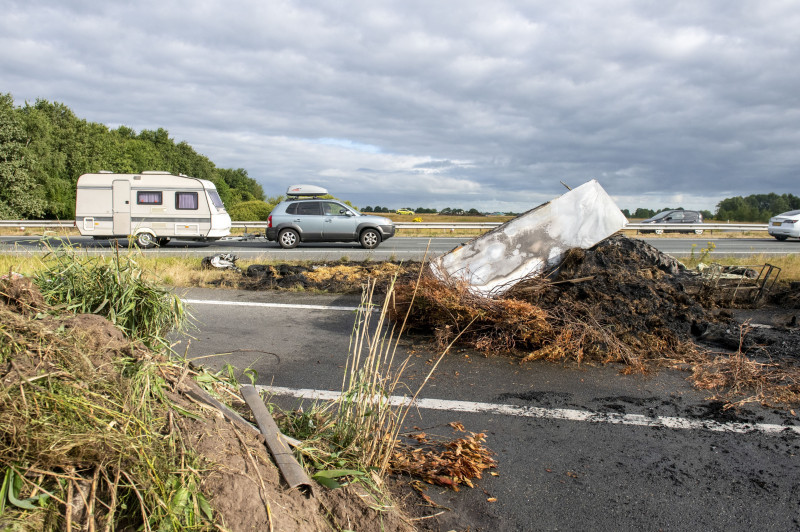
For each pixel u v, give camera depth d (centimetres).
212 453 223
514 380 480
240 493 207
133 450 202
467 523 268
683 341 576
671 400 436
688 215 3209
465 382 473
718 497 294
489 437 365
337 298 856
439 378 483
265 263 1243
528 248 689
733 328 628
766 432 376
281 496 221
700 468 325
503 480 310
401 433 365
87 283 348
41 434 188
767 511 281
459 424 379
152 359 272
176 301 375
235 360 527
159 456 206
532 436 368
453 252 686
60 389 213
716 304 793
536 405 423
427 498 284
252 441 248
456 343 588
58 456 186
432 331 631
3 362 217
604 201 695
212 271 1066
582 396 444
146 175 1781
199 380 288
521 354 554
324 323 690
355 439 307
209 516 193
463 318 584
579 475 316
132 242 399
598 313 573
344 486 254
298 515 216
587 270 648
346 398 325
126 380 240
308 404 414
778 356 547
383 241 2017
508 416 401
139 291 357
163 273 974
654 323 582
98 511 184
